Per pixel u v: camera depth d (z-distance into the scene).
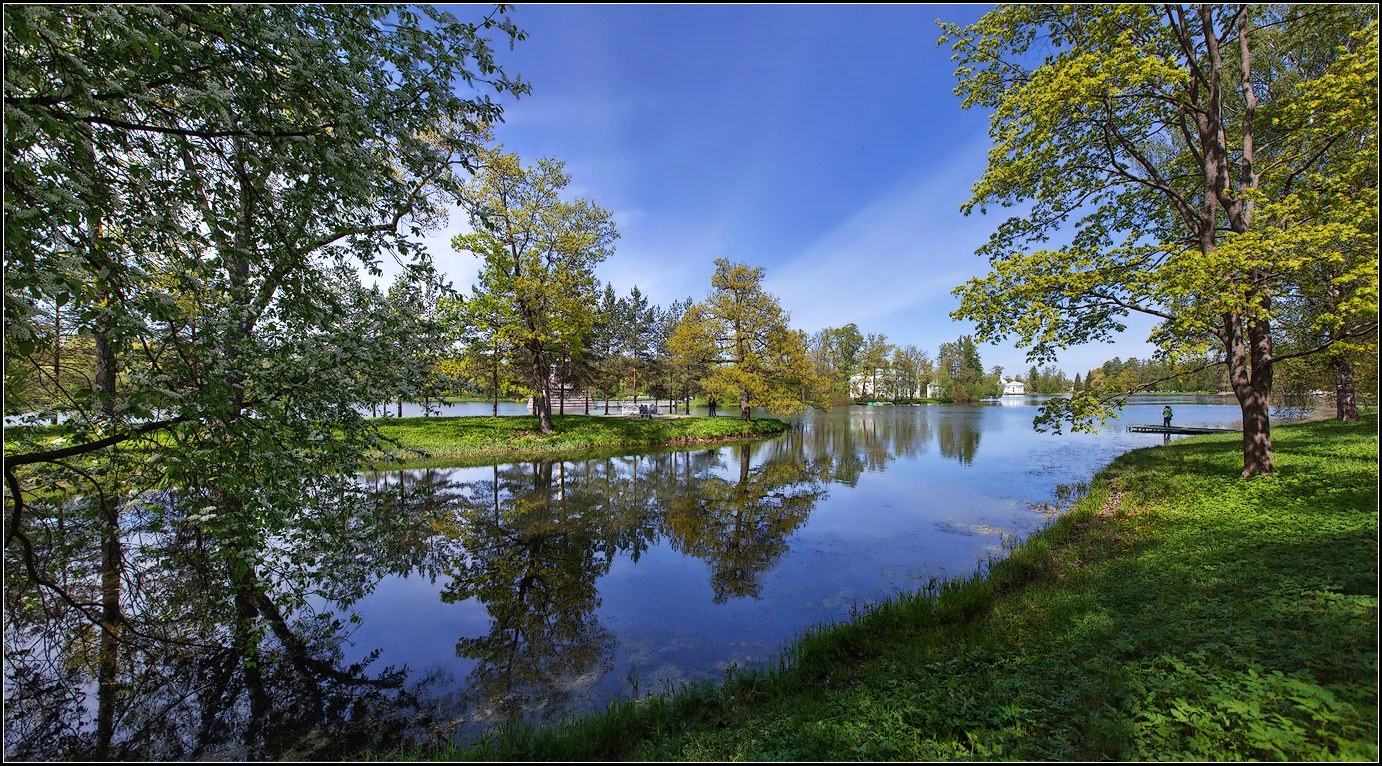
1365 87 7.27
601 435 25.08
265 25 3.95
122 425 4.44
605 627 6.96
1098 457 20.06
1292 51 12.91
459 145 5.67
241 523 5.34
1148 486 11.02
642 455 22.72
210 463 4.79
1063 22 10.88
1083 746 3.01
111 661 5.77
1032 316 9.38
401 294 7.07
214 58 3.94
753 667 5.84
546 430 24.59
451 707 5.22
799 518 12.24
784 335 30.75
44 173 3.55
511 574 9.00
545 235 22.09
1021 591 6.65
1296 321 13.09
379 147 5.25
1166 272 8.10
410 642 6.60
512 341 22.62
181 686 5.49
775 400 30.67
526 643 6.57
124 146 4.10
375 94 4.76
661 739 4.14
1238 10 9.63
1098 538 8.24
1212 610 4.50
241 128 4.20
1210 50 9.62
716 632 6.75
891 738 3.41
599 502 14.12
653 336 55.19
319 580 6.74
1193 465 12.31
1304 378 20.20
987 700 3.77
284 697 5.38
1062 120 10.05
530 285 21.03
